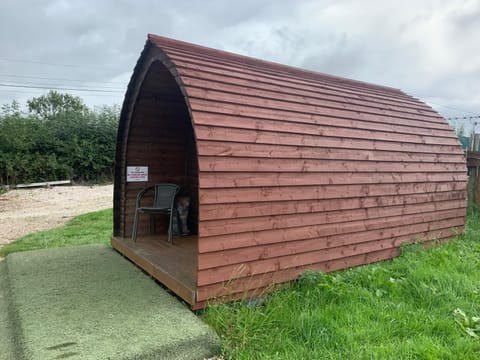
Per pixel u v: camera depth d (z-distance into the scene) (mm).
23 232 6223
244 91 3107
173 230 4875
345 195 3594
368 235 3875
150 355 2061
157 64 3602
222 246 2693
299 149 3197
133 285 3150
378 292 3047
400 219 4254
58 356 1963
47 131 13484
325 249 3451
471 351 2227
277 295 2928
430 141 4742
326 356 2160
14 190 12094
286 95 3457
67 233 5852
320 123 3492
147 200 4812
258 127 2945
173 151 5059
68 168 13648
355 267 3738
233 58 3646
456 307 2832
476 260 3982
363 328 2498
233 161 2725
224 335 2393
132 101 4328
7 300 2992
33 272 3482
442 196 4844
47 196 11133
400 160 4223
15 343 2264
